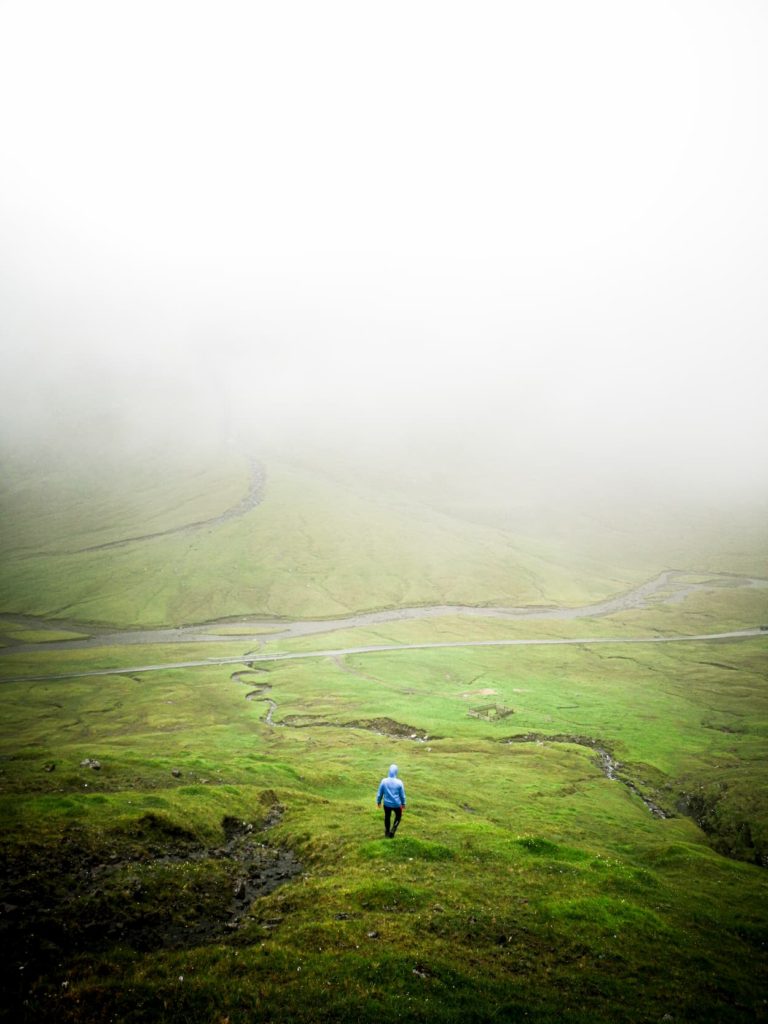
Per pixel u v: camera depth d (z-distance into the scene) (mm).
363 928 22094
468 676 147625
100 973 18672
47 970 18797
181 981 18047
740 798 64250
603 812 57625
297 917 23531
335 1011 16688
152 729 95250
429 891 26125
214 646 188875
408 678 144500
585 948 22375
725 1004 19516
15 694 124875
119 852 29438
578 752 84000
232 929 23328
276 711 109875
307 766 65500
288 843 35031
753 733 99375
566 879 29672
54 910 22703
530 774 70625
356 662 162250
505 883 28328
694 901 29609
